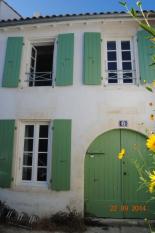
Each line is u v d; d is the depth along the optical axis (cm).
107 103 699
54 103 719
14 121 723
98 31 750
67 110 709
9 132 719
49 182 682
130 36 746
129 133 692
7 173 698
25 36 788
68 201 664
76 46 749
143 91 695
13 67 760
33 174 705
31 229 602
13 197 689
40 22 755
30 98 734
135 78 718
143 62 709
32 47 812
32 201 680
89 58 727
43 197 677
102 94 705
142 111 685
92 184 683
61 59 740
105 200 673
